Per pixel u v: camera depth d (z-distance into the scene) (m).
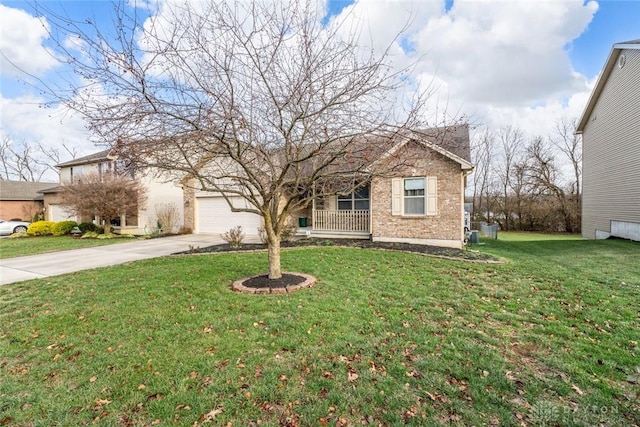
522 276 6.90
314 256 9.08
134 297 5.59
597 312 4.77
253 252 10.17
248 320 4.47
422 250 10.01
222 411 2.71
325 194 6.11
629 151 13.66
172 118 4.17
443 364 3.37
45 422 2.63
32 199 27.14
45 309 5.21
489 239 17.91
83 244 14.44
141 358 3.54
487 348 3.71
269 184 6.01
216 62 4.52
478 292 5.78
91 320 4.65
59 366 3.46
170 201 19.98
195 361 3.44
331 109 4.81
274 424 2.56
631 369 3.26
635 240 13.36
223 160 6.12
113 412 2.73
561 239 17.33
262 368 3.30
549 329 4.21
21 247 13.62
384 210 12.25
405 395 2.88
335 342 3.83
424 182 11.62
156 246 13.10
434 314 4.72
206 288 6.01
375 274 7.02
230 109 4.19
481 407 2.72
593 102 16.88
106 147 4.33
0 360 3.63
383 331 4.14
